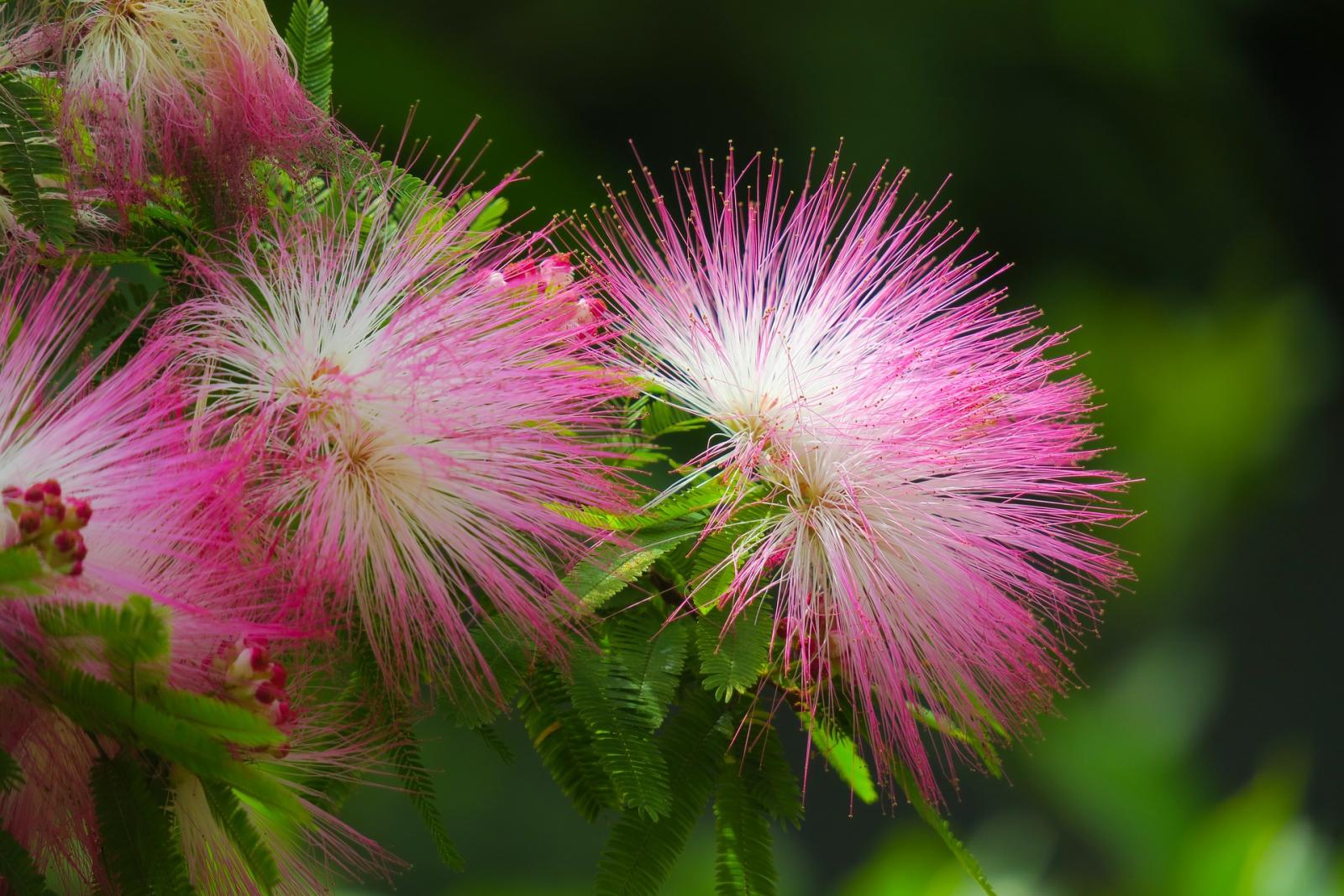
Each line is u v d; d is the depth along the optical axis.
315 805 0.47
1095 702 0.92
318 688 0.47
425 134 1.25
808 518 0.48
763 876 0.47
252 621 0.46
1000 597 0.48
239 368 0.47
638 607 0.48
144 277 0.49
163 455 0.46
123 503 0.46
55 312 0.47
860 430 0.48
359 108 1.24
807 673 0.48
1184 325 1.19
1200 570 1.14
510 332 0.48
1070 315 1.19
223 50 0.49
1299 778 0.74
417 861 1.15
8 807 0.46
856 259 0.50
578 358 0.48
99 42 0.48
